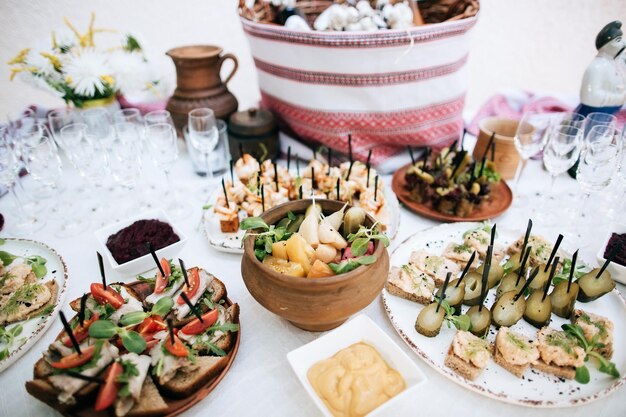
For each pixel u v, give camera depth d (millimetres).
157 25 2918
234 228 1306
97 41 2732
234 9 3107
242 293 1140
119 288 1002
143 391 812
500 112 1972
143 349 825
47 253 1230
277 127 1717
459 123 1683
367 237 927
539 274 1092
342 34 1387
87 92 1575
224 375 889
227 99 1772
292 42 1483
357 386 801
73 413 797
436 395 890
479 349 896
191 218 1456
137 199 1569
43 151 1297
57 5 2504
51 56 1550
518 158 1559
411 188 1474
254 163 1485
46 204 1552
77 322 912
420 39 1385
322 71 1505
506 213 1448
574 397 849
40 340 998
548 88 3506
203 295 1005
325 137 1666
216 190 1506
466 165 1468
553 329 961
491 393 839
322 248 933
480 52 3451
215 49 1741
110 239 1234
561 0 3146
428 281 1083
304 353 876
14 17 2387
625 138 1363
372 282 888
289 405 878
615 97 1464
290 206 1055
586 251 1270
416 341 971
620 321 1017
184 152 1902
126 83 1653
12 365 947
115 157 1562
